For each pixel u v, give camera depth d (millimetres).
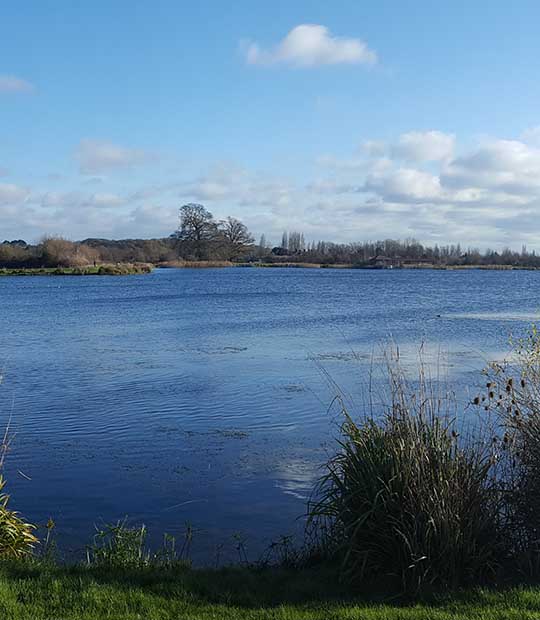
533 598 5691
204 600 5957
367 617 5465
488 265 147250
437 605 5727
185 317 37000
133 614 5594
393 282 82938
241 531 8320
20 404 15578
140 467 10883
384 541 6332
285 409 14898
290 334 28766
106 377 19000
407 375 17844
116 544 7168
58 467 10906
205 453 11656
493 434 9062
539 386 8117
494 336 27406
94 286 70250
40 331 30641
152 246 130875
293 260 144250
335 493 7121
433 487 6301
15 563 6707
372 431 7074
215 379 18531
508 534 6523
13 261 99125
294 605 5840
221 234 135000
